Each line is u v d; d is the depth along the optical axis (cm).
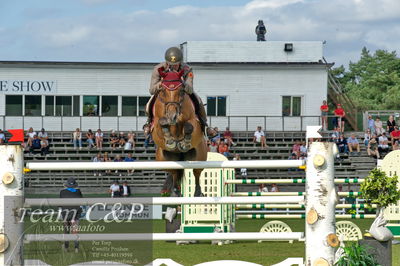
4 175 697
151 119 872
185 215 1513
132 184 3192
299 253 1260
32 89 3809
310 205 681
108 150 3516
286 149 3553
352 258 751
